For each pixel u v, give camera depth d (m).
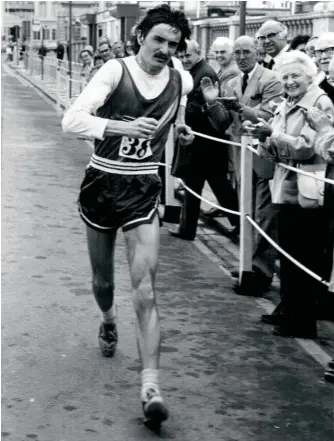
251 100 7.46
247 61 7.43
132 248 4.38
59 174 12.54
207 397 4.63
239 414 4.43
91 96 4.26
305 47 9.38
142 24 4.32
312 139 5.27
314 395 4.74
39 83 34.56
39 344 5.34
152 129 4.20
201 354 5.31
